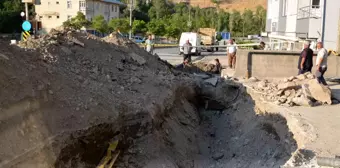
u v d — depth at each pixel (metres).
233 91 15.36
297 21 25.94
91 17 62.06
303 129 9.62
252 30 80.38
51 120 7.08
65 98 7.84
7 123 6.38
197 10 96.19
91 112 7.89
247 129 12.27
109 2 68.81
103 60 11.40
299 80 13.55
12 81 7.05
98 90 9.04
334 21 21.59
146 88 11.00
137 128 8.95
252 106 13.33
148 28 56.03
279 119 11.07
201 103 15.42
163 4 88.31
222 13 88.94
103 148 8.05
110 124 8.09
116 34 14.43
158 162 8.81
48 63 8.93
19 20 50.88
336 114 11.11
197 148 11.51
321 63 13.75
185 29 66.12
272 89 13.34
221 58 31.86
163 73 14.09
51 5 60.66
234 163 10.63
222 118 14.45
